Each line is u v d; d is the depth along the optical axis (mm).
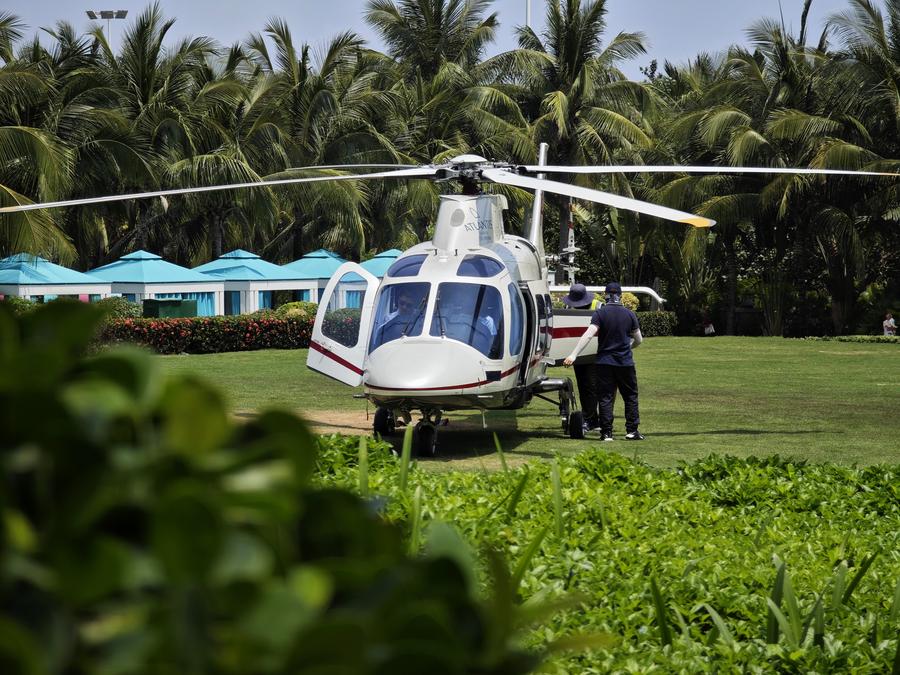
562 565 4723
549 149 45625
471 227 13125
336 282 13281
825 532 6465
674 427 15398
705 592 4570
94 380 892
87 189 38438
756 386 21750
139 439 888
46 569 822
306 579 901
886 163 41562
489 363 12062
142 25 41469
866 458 12484
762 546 5977
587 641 1170
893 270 46281
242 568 853
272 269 38594
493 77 47469
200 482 872
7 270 29906
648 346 35656
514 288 12750
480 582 3549
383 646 868
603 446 13367
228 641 840
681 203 45344
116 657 812
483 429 15258
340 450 7602
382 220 47250
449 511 5320
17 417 833
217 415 892
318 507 1033
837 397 19641
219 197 40406
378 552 1041
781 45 44562
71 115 35000
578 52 45438
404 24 52625
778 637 4156
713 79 50750
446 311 12281
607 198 11328
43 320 916
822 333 46938
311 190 41906
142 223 41094
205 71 45844
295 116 44844
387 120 46094
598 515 6199
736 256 48594
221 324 32219
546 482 7016
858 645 3977
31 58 38500
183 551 808
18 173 32250
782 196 42781
